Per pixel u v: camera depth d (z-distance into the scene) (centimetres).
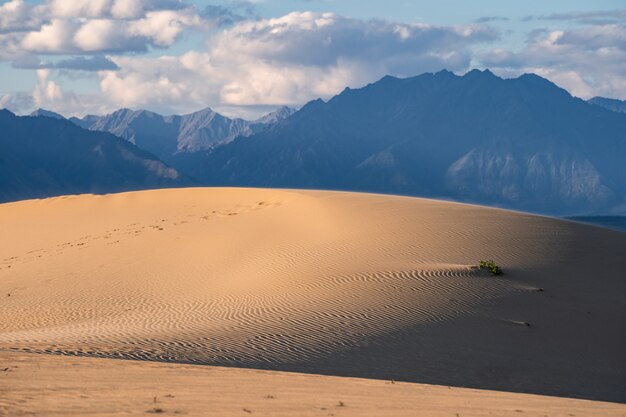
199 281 4038
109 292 4012
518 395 1766
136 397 1377
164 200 7800
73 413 1195
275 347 2438
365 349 2470
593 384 2341
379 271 3553
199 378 1708
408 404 1439
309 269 3775
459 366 2381
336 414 1280
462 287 3291
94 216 7331
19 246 6288
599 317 3062
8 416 1148
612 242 4400
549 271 3725
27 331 3031
